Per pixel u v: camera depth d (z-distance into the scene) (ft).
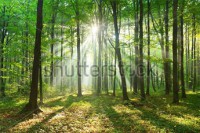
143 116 50.72
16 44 82.33
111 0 75.77
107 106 65.82
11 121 45.83
